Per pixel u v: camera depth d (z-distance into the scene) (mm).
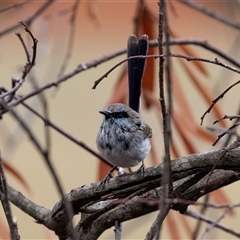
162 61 5227
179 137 8836
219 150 5969
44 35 9734
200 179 6191
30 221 12672
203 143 9195
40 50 9719
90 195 6406
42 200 13406
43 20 9711
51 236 7441
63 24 10211
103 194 6410
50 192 13664
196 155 6035
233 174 6312
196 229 7527
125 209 6543
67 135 8484
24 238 12305
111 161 8508
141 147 8359
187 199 6383
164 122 5023
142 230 13219
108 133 8383
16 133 9555
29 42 9484
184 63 9430
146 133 8492
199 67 9477
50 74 10172
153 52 9391
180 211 6570
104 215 6637
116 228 6582
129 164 8461
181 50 9500
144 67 8719
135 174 6309
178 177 6078
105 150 8414
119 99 9188
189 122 8852
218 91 9234
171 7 9523
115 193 6363
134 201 6500
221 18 9703
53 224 6840
